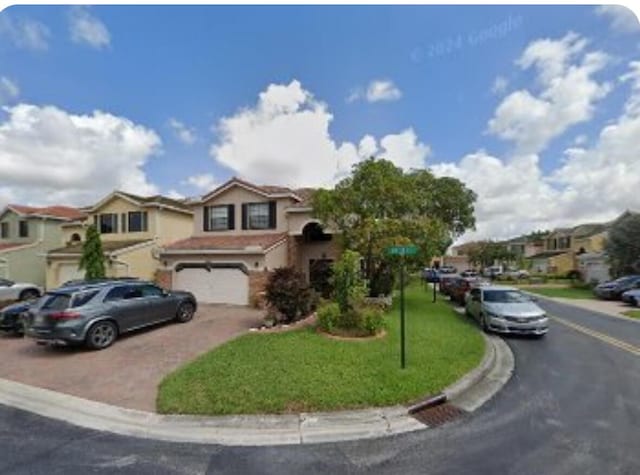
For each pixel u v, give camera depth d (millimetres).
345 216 15016
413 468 4609
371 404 6234
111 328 10500
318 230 20375
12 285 19047
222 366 7742
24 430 5746
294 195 19875
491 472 4516
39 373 8406
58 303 10031
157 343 10508
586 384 7594
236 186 20719
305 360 8062
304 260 20609
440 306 18266
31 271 26734
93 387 7449
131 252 20875
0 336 12336
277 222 19953
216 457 4891
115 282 11391
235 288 17797
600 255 36031
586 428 5652
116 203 23578
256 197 20406
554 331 13211
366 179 14766
